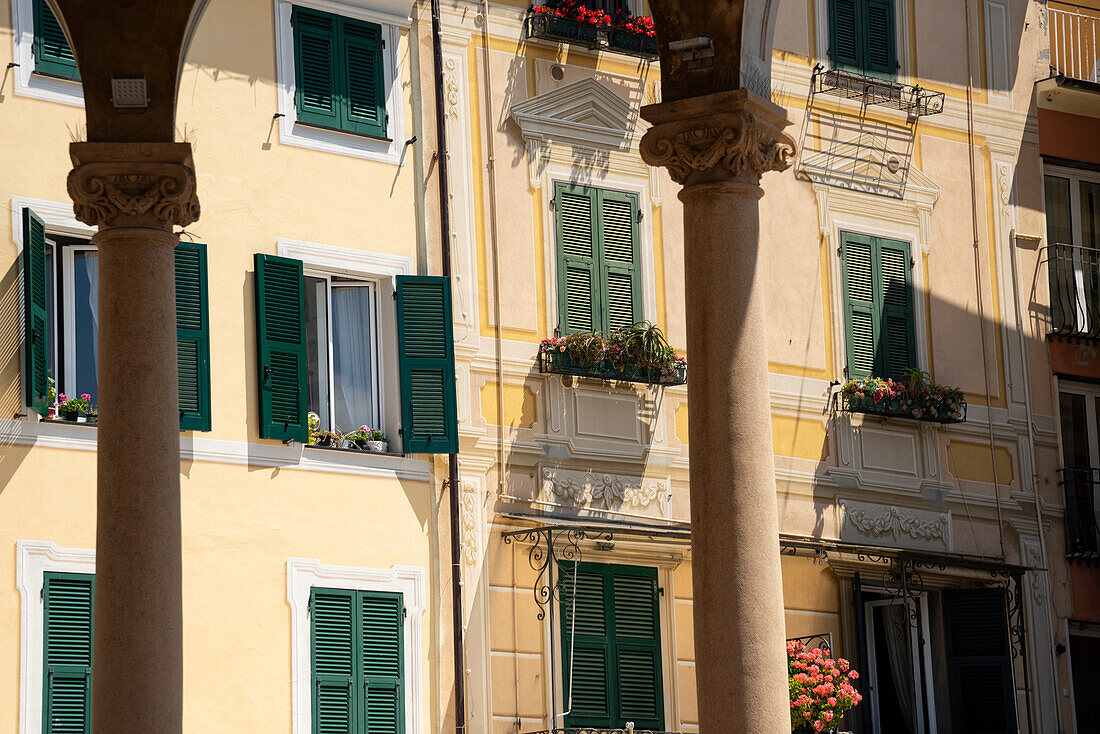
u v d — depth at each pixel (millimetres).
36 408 22781
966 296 33031
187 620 23781
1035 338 33719
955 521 32031
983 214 33562
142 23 14695
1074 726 32594
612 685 28016
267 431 24734
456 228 27562
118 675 13672
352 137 26562
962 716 31406
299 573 24844
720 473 14000
